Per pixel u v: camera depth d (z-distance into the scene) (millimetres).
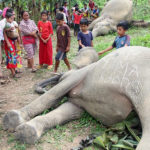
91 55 4000
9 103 4223
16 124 3238
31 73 5891
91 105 3371
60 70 6027
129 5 11008
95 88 3215
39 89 4602
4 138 3160
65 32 5418
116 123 3174
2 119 3385
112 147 2848
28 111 3422
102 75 3162
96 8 13344
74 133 3281
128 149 2736
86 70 3535
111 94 3014
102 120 3326
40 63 6219
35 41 5945
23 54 7602
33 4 10945
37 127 3041
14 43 5375
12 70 5516
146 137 2299
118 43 4250
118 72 2984
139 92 2684
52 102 3586
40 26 5922
